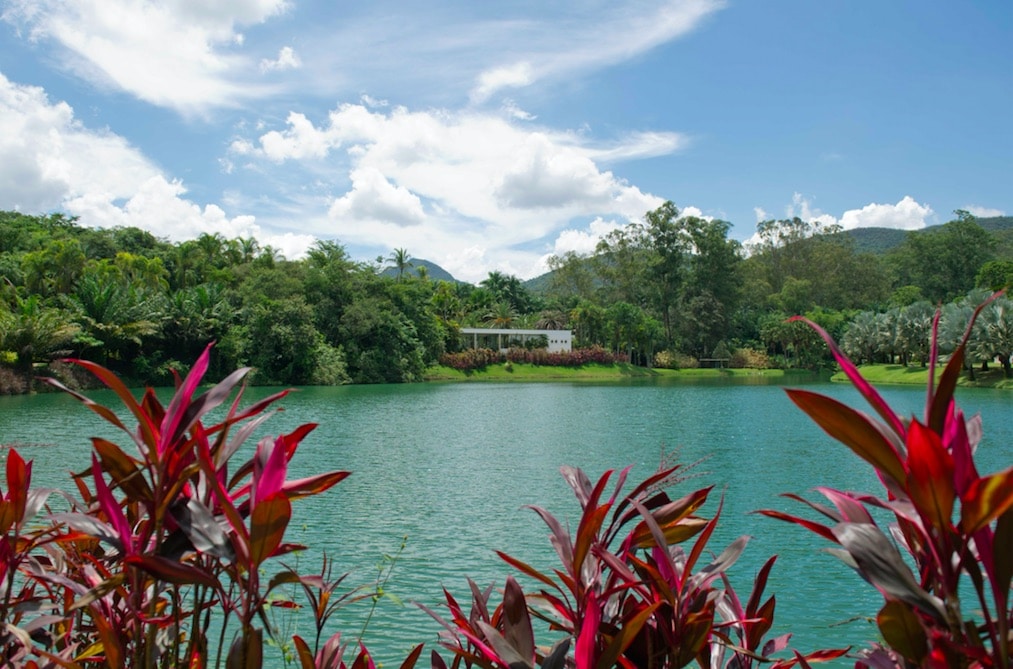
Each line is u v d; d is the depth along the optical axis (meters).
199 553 1.49
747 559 8.27
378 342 55.19
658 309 83.69
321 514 10.59
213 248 61.91
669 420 25.84
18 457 1.57
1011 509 0.99
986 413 27.41
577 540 1.51
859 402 33.97
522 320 84.56
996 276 73.12
